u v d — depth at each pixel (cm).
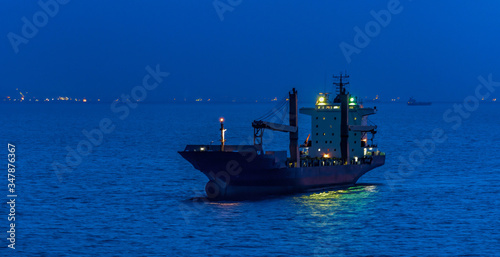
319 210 9481
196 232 8206
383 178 13188
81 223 8644
